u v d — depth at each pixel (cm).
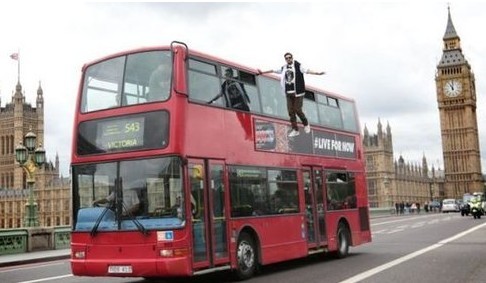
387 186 14588
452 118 17975
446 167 17888
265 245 1501
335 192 1930
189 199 1243
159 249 1212
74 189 1320
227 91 1453
